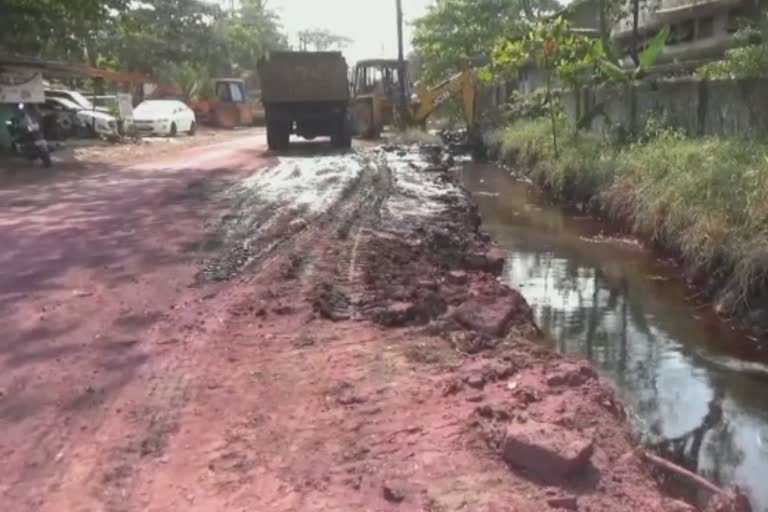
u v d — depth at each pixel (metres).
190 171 16.27
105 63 36.12
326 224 9.88
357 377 4.78
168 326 5.76
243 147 24.14
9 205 11.45
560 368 5.10
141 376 4.82
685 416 5.39
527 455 3.65
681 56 22.70
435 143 25.55
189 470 3.68
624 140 15.83
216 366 4.97
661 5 23.25
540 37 18.95
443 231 9.98
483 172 21.39
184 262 7.72
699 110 13.37
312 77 22.20
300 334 5.61
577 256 10.57
